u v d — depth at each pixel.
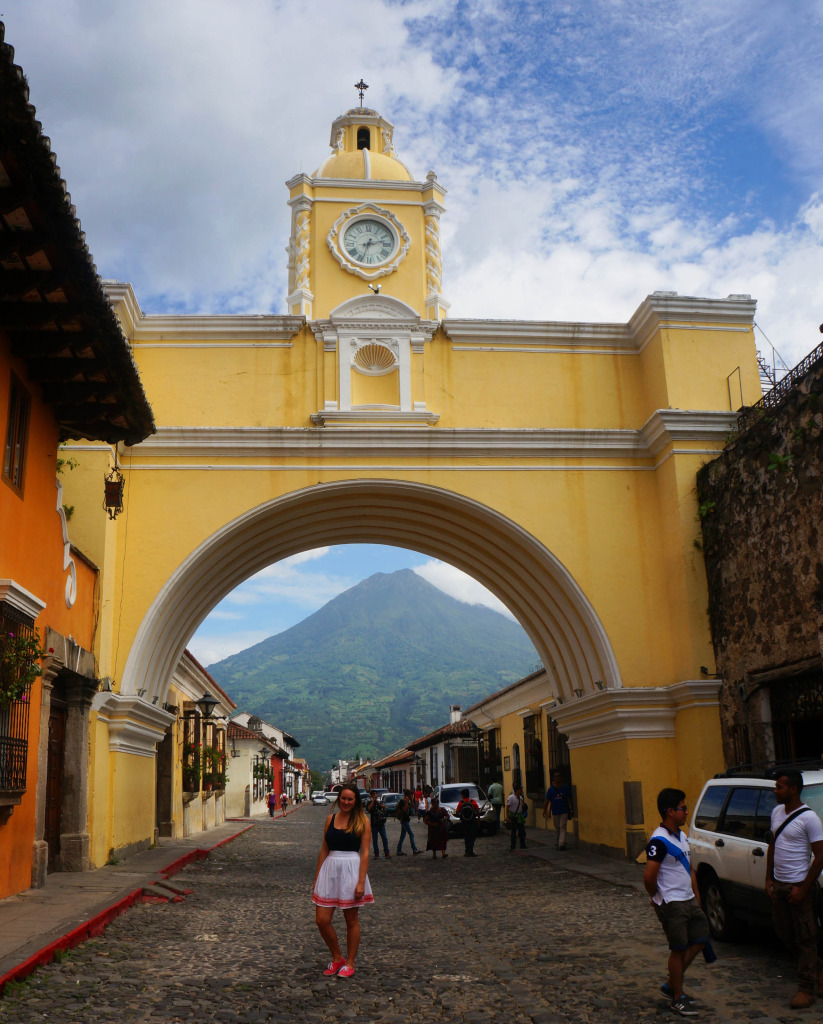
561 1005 6.02
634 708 15.13
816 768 7.56
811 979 5.80
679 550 15.17
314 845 21.72
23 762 9.30
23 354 9.20
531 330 16.52
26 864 9.62
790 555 12.49
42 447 10.20
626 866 14.39
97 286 8.14
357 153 17.70
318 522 17.16
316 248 16.47
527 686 23.78
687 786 14.73
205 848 17.36
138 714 14.35
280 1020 5.65
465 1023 5.65
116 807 13.74
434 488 15.62
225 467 15.31
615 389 16.66
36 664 9.20
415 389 15.98
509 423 16.22
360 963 7.40
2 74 5.71
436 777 39.53
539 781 23.77
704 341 16.09
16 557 9.38
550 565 15.79
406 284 16.44
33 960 6.42
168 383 15.75
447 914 10.38
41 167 6.66
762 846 7.20
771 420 13.02
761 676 13.20
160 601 14.66
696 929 5.83
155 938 8.10
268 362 15.96
